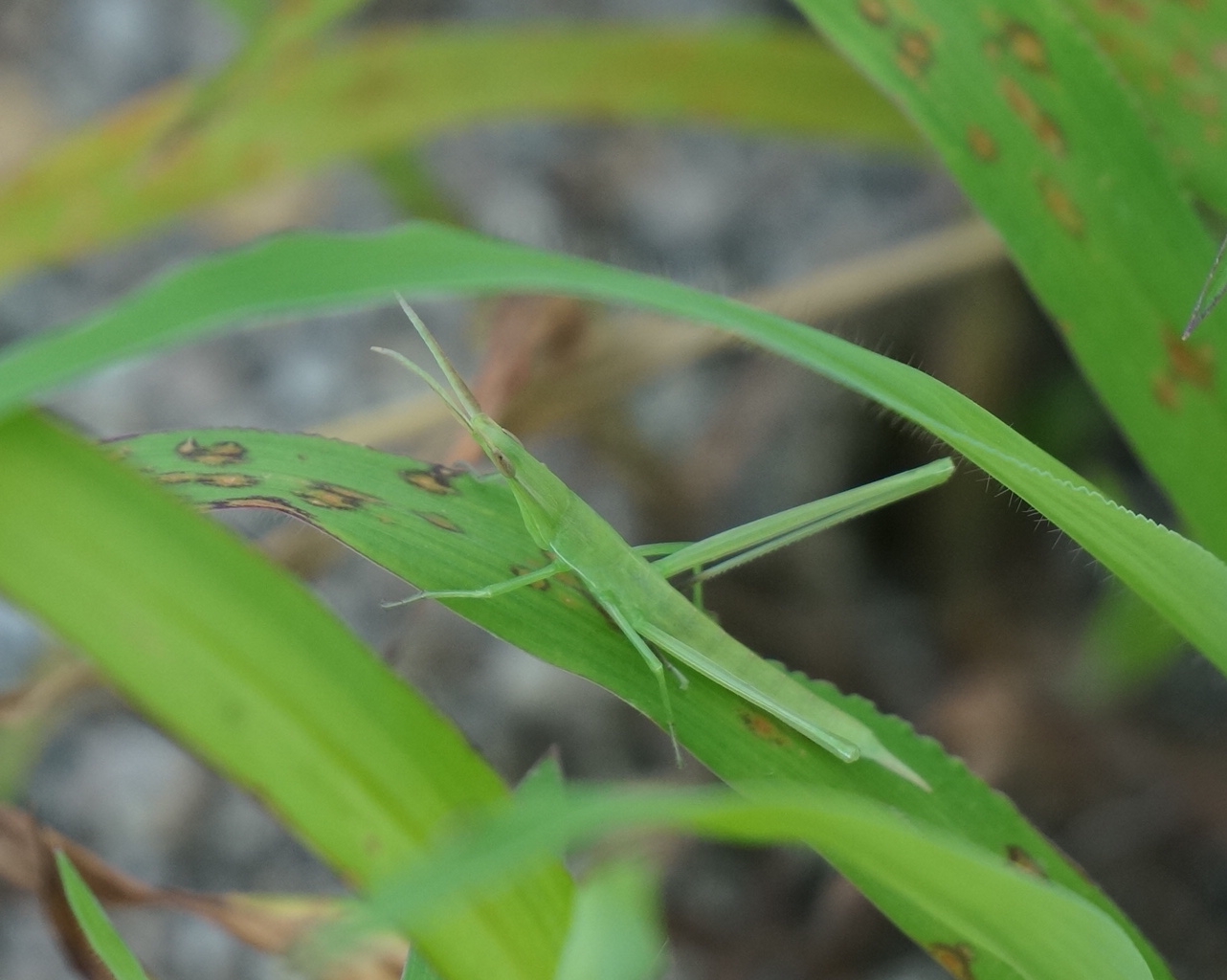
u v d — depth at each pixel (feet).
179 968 1.38
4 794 1.20
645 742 1.53
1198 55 1.06
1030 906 0.96
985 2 1.05
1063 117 1.05
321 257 0.98
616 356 1.23
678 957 1.40
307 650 0.99
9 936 1.38
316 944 0.69
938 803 1.03
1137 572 0.99
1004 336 1.63
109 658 0.98
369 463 1.03
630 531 1.63
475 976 0.99
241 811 1.46
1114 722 1.46
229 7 1.22
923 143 1.23
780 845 1.50
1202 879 1.46
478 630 1.56
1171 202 1.05
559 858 1.00
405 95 1.18
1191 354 1.05
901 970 1.41
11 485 0.98
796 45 1.21
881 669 1.63
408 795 0.99
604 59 1.20
